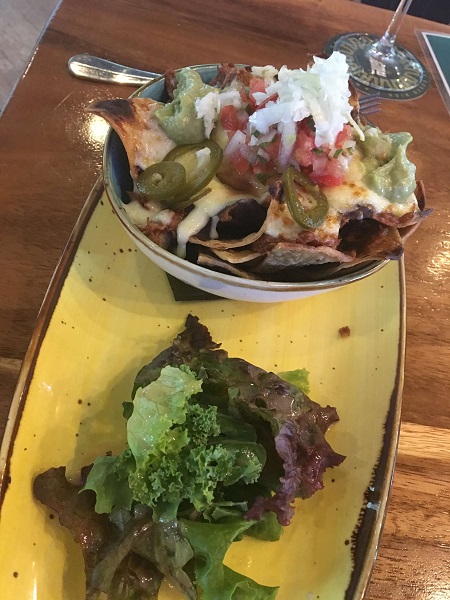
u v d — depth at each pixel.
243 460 0.19
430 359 0.26
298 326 0.25
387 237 0.23
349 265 0.23
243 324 0.24
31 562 0.18
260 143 0.22
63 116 0.30
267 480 0.20
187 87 0.24
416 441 0.23
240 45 0.36
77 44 0.33
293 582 0.19
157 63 0.33
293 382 0.23
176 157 0.23
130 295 0.24
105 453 0.21
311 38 0.38
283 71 0.22
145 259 0.25
